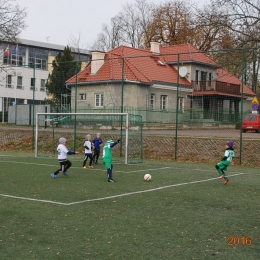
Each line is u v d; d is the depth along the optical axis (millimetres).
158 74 37594
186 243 7047
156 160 21719
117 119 23953
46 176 15172
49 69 65188
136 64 37312
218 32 38719
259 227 8156
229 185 13539
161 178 15039
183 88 37250
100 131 24359
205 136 23578
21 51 62219
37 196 11172
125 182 13945
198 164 20016
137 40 61031
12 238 7234
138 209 9711
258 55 25328
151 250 6645
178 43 52031
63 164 14977
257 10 31281
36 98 61125
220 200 10914
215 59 31953
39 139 26734
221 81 31641
